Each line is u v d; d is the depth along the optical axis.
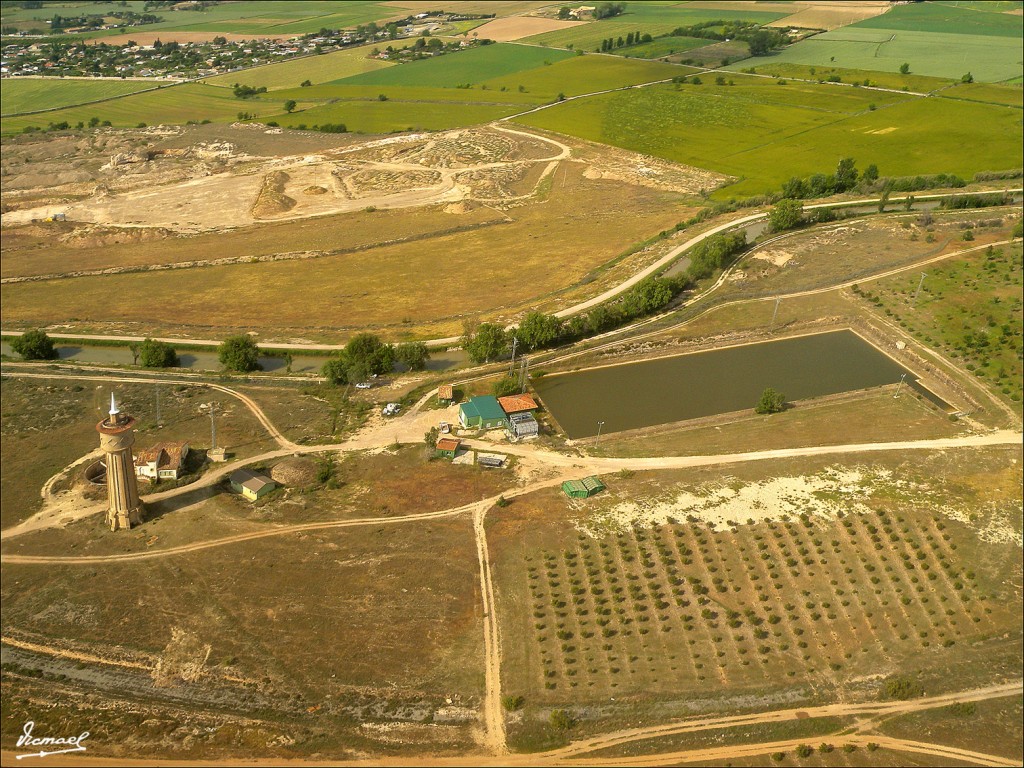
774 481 115.44
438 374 148.50
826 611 94.62
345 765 77.31
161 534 106.31
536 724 81.44
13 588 97.62
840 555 102.25
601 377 147.12
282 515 110.00
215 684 85.31
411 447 125.38
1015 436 125.75
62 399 140.25
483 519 109.00
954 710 83.25
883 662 88.56
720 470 118.31
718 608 94.81
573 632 91.69
